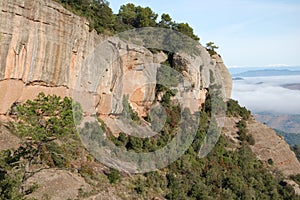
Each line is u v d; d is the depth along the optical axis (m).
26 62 30.50
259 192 43.41
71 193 24.22
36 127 18.56
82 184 25.78
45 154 25.97
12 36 28.97
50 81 32.91
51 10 32.22
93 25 41.25
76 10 42.06
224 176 41.50
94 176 27.81
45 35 31.83
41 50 31.56
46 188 23.64
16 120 28.80
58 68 33.50
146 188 31.19
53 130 18.92
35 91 31.86
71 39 34.91
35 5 30.58
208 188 37.62
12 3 28.66
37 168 25.05
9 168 19.22
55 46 32.91
